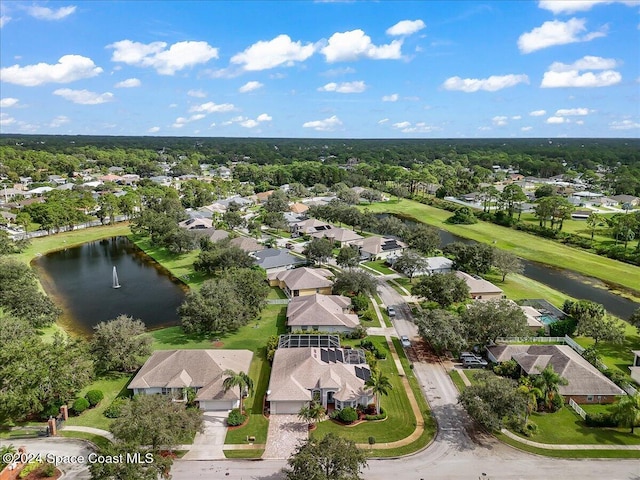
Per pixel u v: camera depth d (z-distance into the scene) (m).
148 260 130.00
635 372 65.81
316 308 81.94
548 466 48.22
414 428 54.41
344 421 55.16
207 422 55.28
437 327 70.38
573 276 118.31
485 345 73.06
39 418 55.38
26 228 155.25
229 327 80.56
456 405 59.19
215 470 47.16
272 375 61.66
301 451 41.81
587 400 60.44
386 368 68.19
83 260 129.50
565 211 157.38
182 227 146.50
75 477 45.88
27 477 45.53
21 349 56.25
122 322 68.00
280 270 114.44
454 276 88.69
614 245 139.88
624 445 51.75
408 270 108.00
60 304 95.38
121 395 60.62
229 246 119.38
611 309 95.44
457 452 50.31
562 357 64.62
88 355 61.09
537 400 58.66
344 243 138.75
